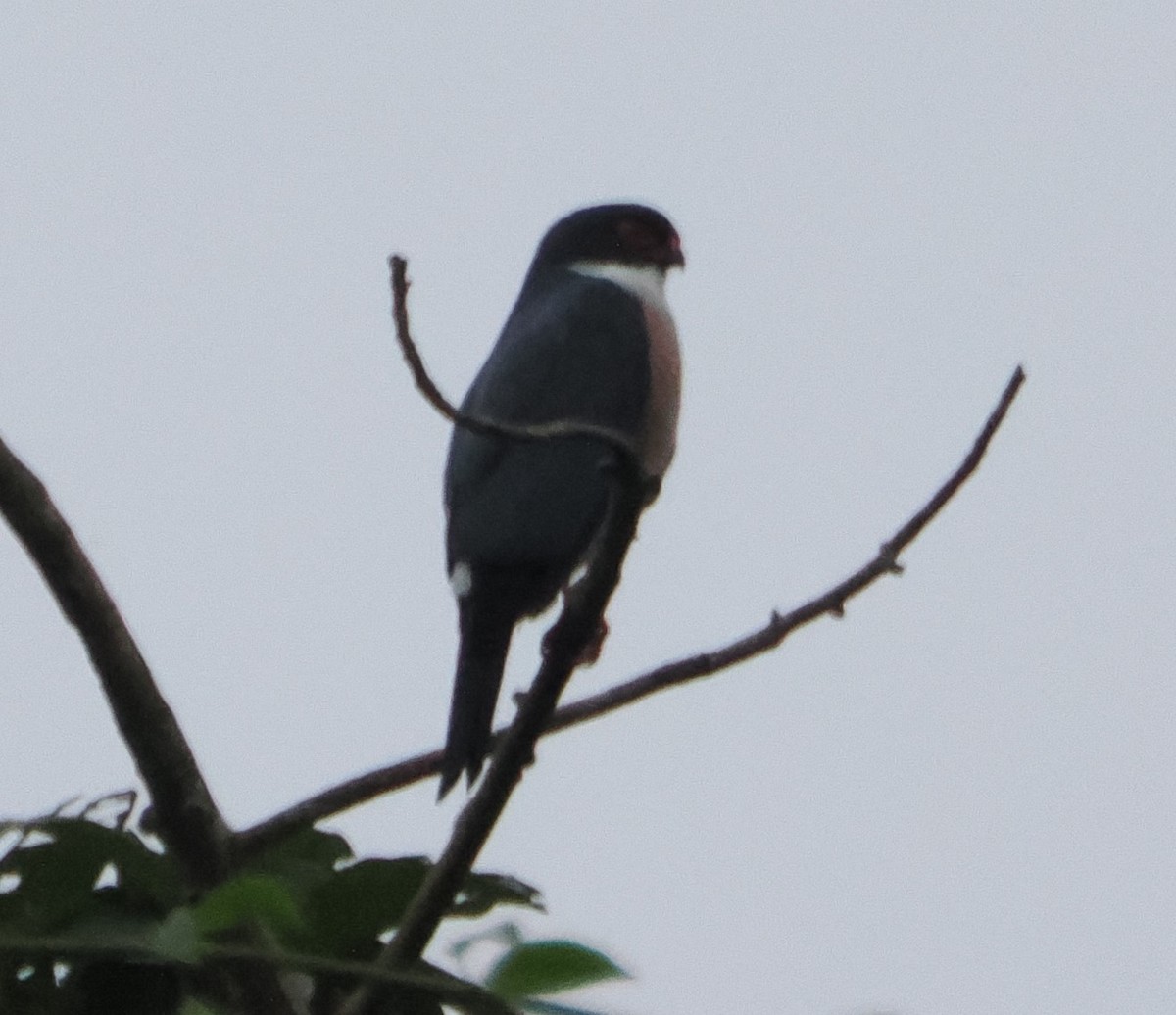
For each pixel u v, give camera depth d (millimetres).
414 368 6492
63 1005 5938
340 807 8297
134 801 6746
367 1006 6012
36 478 6887
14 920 5969
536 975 4215
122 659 6867
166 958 4996
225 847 6906
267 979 5977
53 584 6832
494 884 6520
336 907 6141
